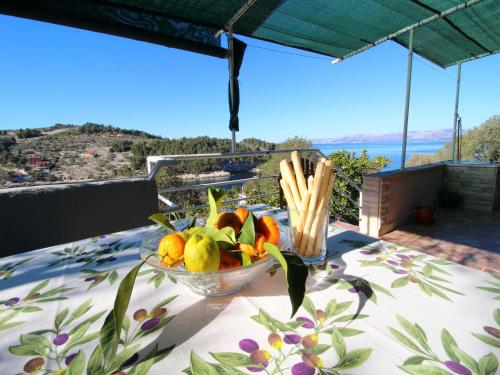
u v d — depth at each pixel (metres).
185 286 0.64
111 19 1.93
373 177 3.09
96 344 0.46
